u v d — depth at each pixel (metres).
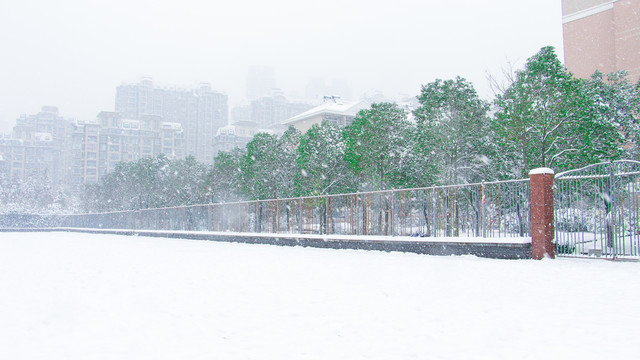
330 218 19.20
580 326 5.58
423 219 15.69
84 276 10.62
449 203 14.94
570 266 10.53
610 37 37.84
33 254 16.80
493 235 13.43
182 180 48.84
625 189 12.30
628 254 11.83
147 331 5.78
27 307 7.27
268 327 5.88
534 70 19.17
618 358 4.46
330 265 12.04
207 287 8.83
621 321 5.76
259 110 172.88
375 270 10.78
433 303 6.99
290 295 7.87
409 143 23.86
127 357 4.79
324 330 5.70
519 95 19.30
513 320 5.93
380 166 24.08
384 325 5.86
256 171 31.05
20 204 82.75
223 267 12.00
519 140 19.28
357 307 6.87
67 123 156.25
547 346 4.88
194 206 28.72
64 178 138.88
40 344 5.29
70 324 6.19
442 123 23.16
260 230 22.97
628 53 36.06
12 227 55.31
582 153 18.25
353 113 59.94
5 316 6.67
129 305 7.31
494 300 7.09
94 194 68.00
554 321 5.83
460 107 23.48
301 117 62.03
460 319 6.05
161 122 121.12
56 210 84.12
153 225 33.56
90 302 7.57
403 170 23.58
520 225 12.91
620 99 21.39
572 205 12.71
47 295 8.24
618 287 7.88
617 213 12.13
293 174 29.66
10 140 133.38
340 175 26.23
